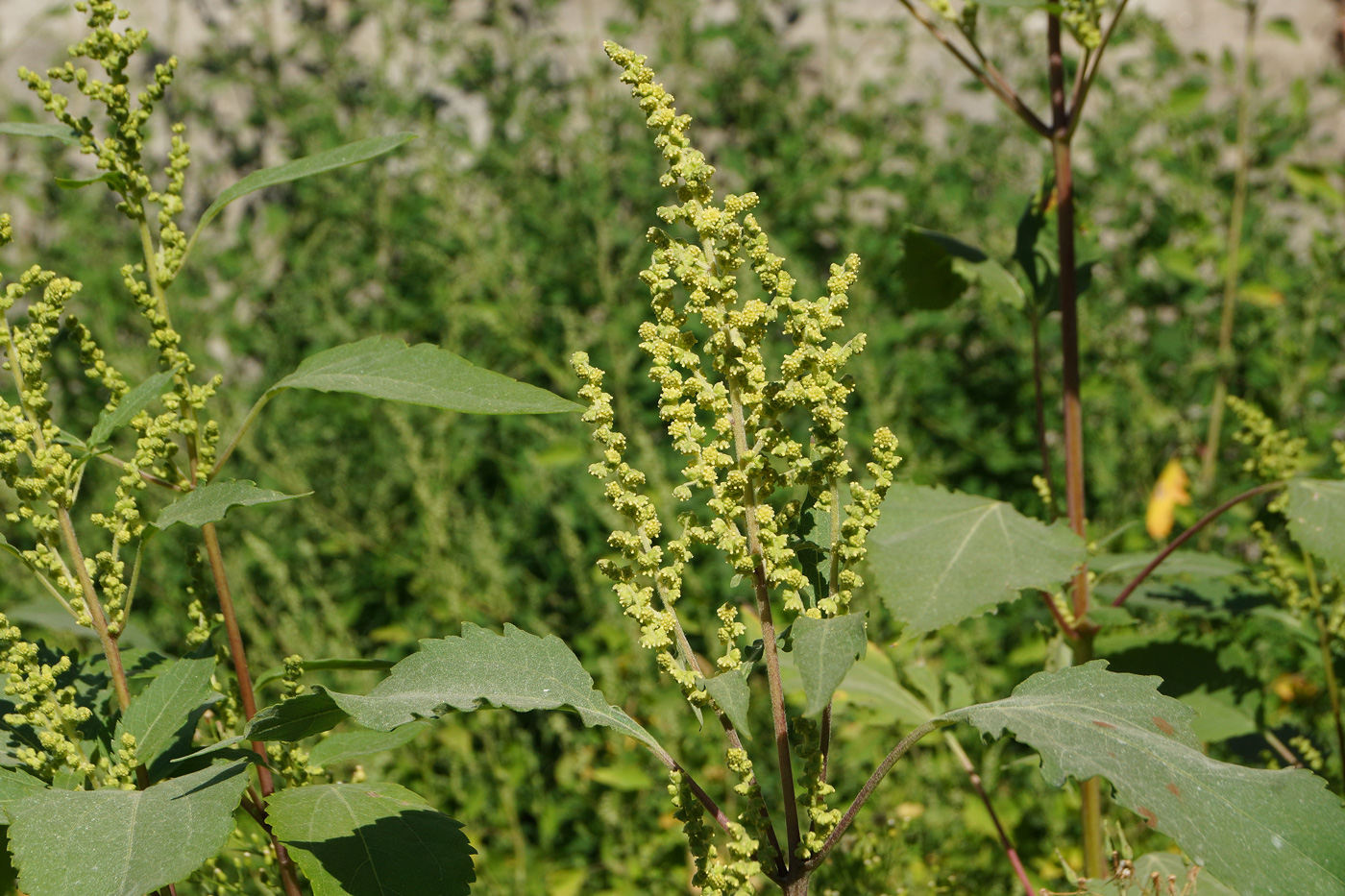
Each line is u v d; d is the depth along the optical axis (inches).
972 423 178.5
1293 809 46.2
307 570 165.3
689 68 220.8
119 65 65.3
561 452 159.8
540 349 184.2
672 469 158.4
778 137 217.3
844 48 237.6
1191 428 154.4
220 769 55.3
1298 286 170.2
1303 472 128.8
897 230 196.5
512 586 164.9
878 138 214.2
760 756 131.8
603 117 215.5
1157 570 99.9
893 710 95.9
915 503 85.5
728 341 54.7
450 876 57.8
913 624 76.9
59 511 60.8
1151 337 187.2
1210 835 44.4
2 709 63.2
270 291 220.1
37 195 245.6
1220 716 98.6
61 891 46.6
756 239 55.1
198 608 69.4
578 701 56.0
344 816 60.0
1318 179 177.8
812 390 54.2
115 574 61.8
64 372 196.1
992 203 196.4
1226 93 235.1
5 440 58.7
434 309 194.2
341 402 184.1
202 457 67.2
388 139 66.2
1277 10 259.6
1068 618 90.4
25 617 94.7
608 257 190.2
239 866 74.7
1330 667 96.6
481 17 243.8
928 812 121.0
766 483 56.0
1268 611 99.0
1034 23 229.5
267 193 244.8
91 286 207.9
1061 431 173.0
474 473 187.6
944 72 243.6
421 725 70.7
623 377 164.6
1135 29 190.2
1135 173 197.0
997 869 117.6
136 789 58.2
